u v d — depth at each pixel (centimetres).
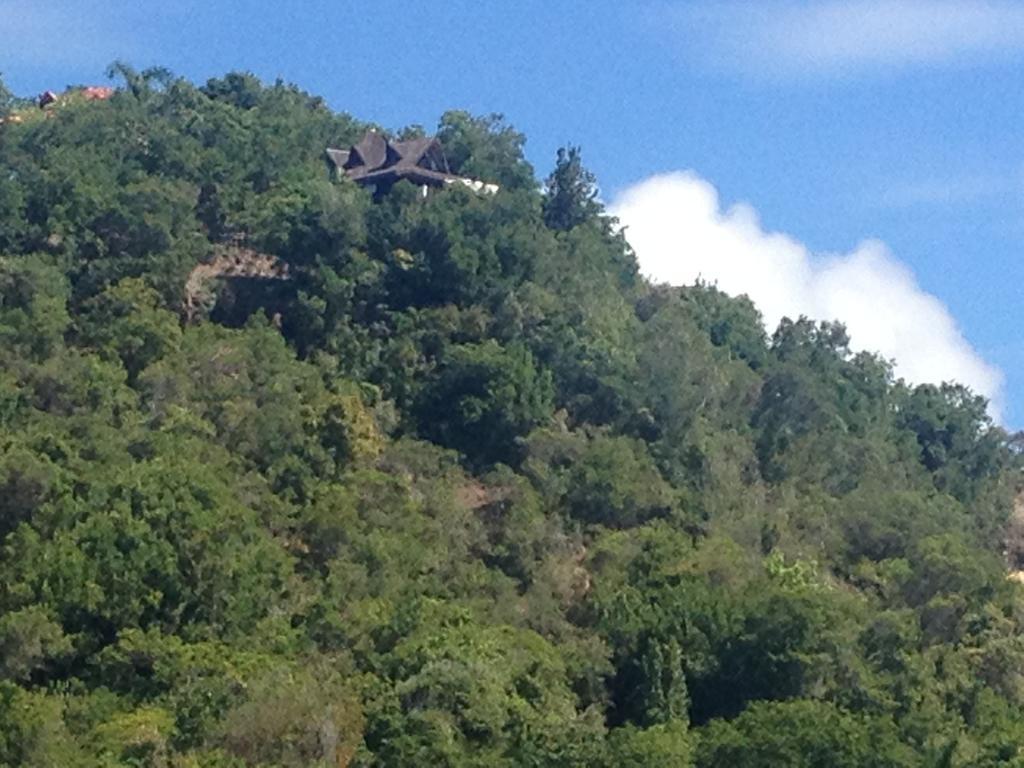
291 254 11244
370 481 9019
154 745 6688
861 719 7588
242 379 9662
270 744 6794
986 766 7556
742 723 7419
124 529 7750
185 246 10981
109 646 7412
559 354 10862
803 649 8288
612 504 9756
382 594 8244
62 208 10919
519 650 7856
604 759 7112
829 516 10538
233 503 8238
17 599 7538
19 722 6619
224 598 7781
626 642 8344
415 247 11344
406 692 7262
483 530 9281
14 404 9044
